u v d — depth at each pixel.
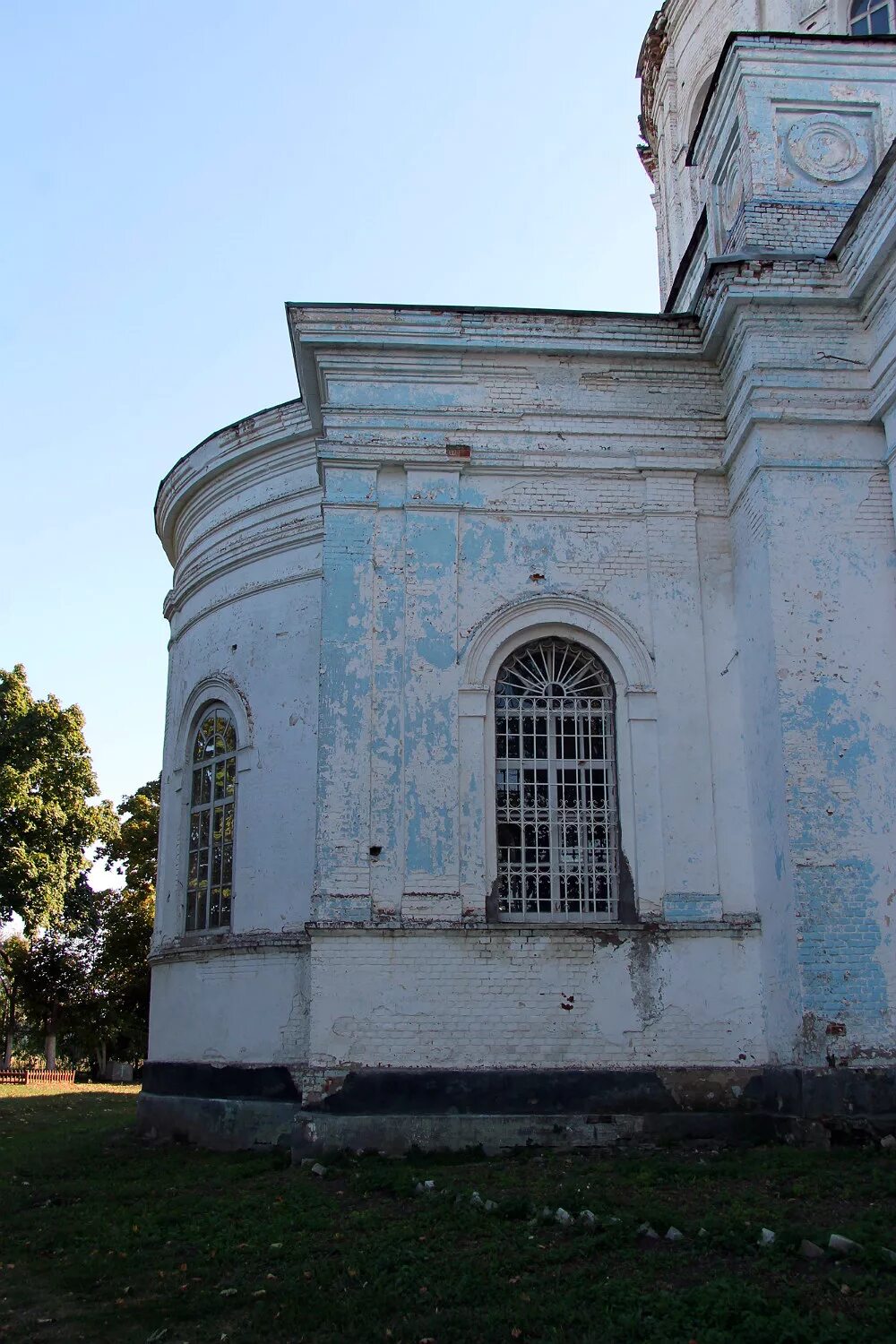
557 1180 9.08
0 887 33.19
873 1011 10.72
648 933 11.77
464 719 12.38
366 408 13.18
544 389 13.38
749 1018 11.64
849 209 13.13
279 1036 13.32
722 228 14.35
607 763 12.65
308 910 13.61
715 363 13.49
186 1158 12.46
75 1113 20.73
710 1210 7.83
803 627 11.71
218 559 16.25
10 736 34.41
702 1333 5.69
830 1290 6.20
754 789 12.18
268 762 14.60
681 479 13.27
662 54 19.67
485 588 12.82
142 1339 6.12
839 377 12.36
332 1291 6.65
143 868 36.81
